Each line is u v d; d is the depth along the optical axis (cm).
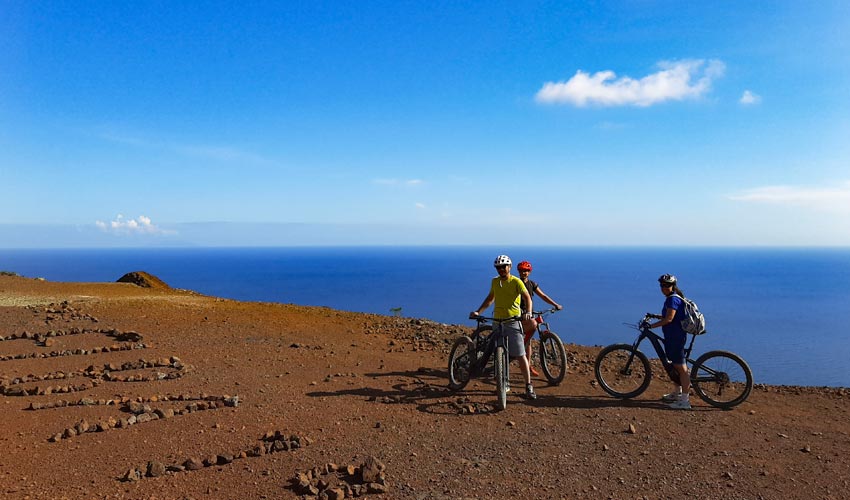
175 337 1220
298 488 475
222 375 912
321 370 970
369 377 923
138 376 873
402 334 1365
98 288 2042
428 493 476
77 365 947
